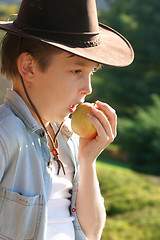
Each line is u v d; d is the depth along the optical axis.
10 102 1.94
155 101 17.11
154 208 8.61
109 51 1.85
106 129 1.99
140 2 19.23
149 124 15.80
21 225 1.81
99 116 1.97
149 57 18.55
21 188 1.85
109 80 18.19
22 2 1.90
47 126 2.07
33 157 1.88
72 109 1.91
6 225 1.81
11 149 1.80
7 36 1.96
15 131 1.82
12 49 1.93
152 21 18.98
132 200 8.88
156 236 7.13
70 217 2.03
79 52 1.73
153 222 7.76
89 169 2.06
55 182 1.99
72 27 1.78
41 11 1.80
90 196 2.07
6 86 5.17
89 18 1.81
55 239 1.95
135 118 16.86
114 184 9.66
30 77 1.89
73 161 2.10
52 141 1.99
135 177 10.59
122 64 1.80
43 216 1.86
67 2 1.78
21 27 1.85
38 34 1.80
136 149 15.70
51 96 1.88
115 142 16.08
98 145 2.01
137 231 7.33
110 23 19.06
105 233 7.02
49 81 1.86
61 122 2.06
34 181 1.88
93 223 2.08
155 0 19.12
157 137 15.58
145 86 18.12
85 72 1.87
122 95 18.09
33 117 1.91
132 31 18.81
